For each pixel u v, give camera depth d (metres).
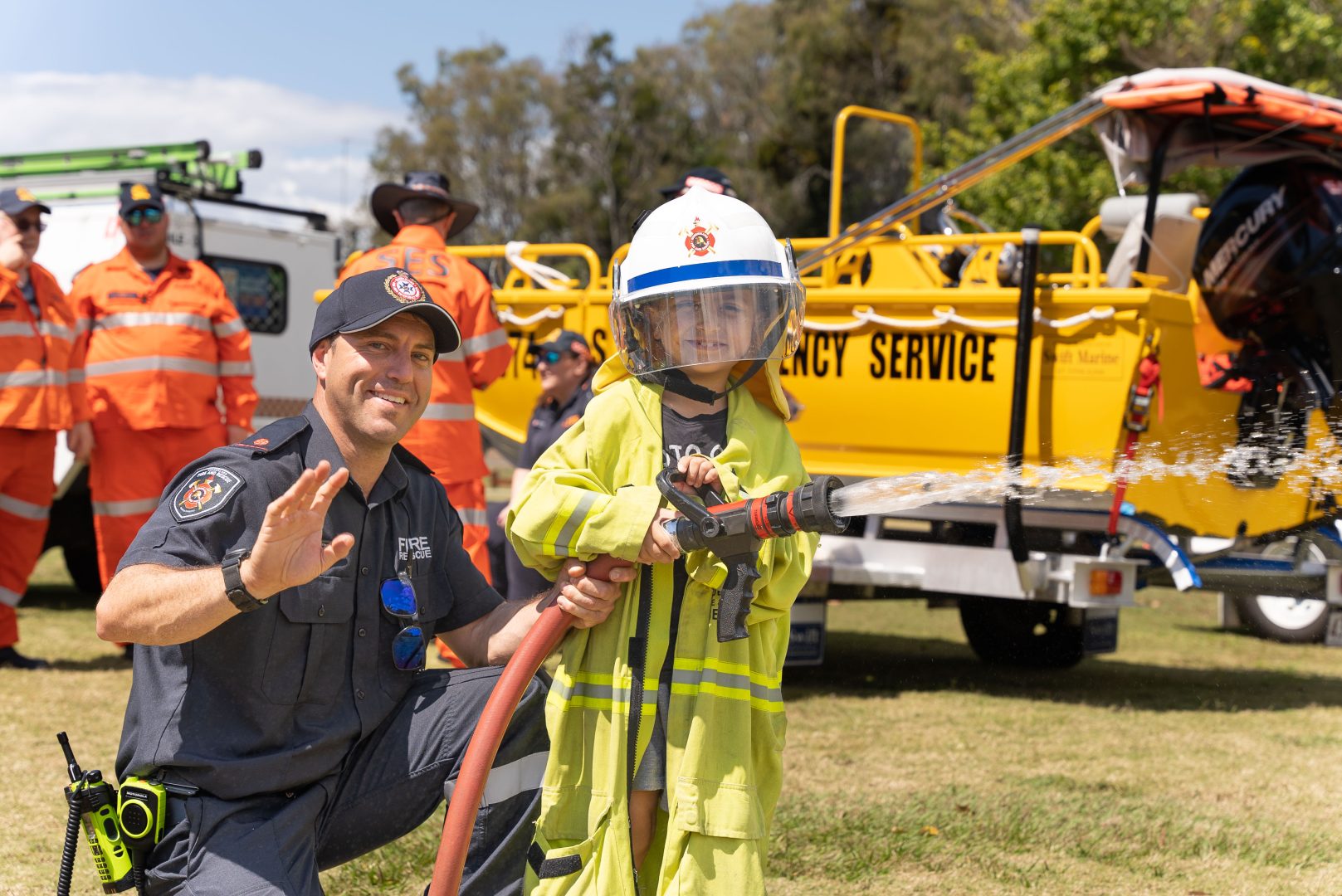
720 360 2.49
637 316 2.53
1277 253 6.41
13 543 7.20
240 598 2.30
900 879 3.91
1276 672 8.29
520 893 2.70
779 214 42.25
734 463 2.53
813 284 7.83
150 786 2.46
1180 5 16.36
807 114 41.84
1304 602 9.39
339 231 11.47
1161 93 6.05
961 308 6.54
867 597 7.64
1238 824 4.56
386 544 2.72
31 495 7.23
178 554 2.46
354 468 2.65
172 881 2.43
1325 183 6.41
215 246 10.36
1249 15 16.09
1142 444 6.15
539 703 2.73
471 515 6.43
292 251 10.98
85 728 5.70
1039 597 6.62
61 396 7.11
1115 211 6.94
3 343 6.93
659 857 2.55
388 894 3.71
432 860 3.98
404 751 2.71
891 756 5.51
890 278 7.40
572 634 2.56
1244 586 6.57
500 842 2.70
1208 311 6.73
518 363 7.96
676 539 2.38
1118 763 5.46
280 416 10.89
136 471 7.27
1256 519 6.41
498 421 8.08
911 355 6.69
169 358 7.21
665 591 2.49
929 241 6.98
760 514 2.30
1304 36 15.91
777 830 4.33
